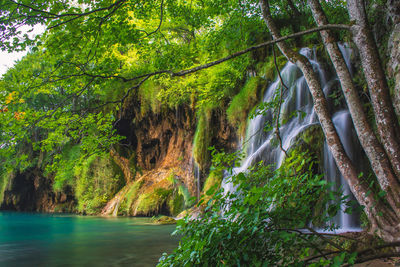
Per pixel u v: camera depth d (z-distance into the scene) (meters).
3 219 18.38
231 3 10.13
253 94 11.88
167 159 19.56
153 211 16.81
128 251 7.18
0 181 31.88
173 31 16.56
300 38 12.41
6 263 6.22
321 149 8.22
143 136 21.72
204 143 15.14
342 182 7.72
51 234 10.67
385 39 7.09
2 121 5.50
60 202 25.91
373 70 3.43
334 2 11.15
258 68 12.85
